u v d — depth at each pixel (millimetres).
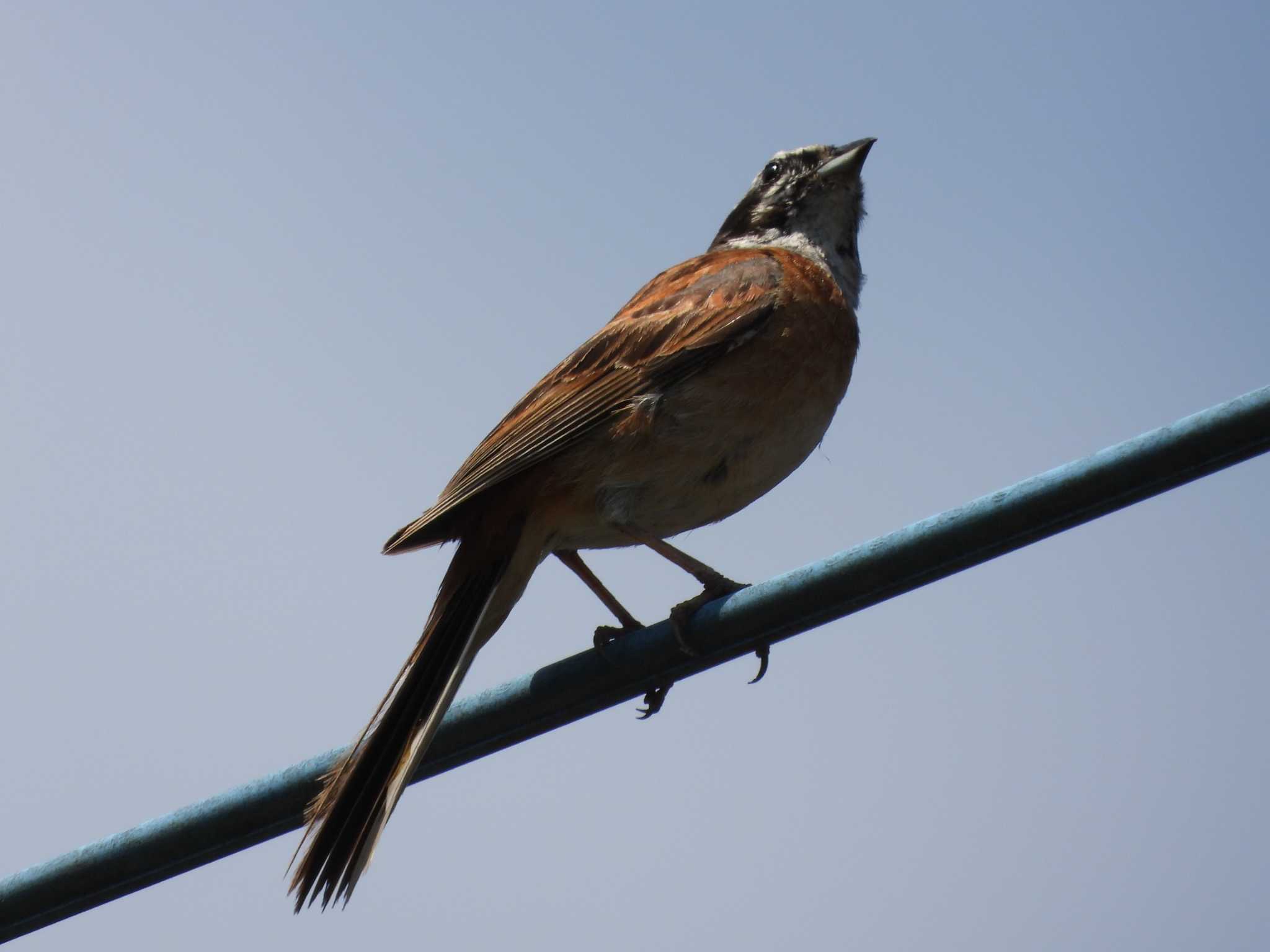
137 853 8219
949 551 7652
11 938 8383
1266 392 7051
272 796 8250
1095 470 7316
